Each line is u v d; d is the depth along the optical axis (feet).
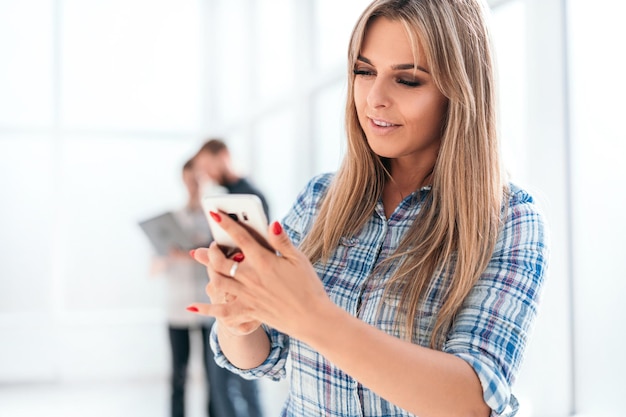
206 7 19.22
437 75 3.20
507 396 2.73
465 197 3.26
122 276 17.81
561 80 6.36
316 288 2.44
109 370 17.29
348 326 2.46
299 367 3.50
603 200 5.92
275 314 2.47
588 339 6.21
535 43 6.52
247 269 2.46
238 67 18.75
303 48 13.66
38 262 17.48
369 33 3.33
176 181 18.49
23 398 15.17
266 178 16.81
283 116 15.17
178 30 19.03
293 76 14.17
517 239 3.18
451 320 3.15
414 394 2.56
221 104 19.81
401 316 3.26
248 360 3.52
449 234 3.27
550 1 6.38
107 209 17.97
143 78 18.63
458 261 3.19
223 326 3.46
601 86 5.90
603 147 5.90
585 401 6.26
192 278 11.35
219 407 10.59
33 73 17.87
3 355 16.87
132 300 17.78
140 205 18.17
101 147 18.15
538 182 6.49
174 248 11.28
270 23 16.37
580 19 6.16
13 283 17.31
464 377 2.64
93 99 18.24
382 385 2.53
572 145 6.33
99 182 18.02
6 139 17.56
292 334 2.50
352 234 3.58
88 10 18.33
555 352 6.42
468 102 3.24
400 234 3.47
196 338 16.96
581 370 6.31
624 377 5.74
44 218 17.57
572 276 6.38
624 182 5.64
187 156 18.70
